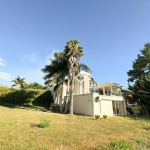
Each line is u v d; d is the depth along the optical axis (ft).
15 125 36.81
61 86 92.48
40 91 112.88
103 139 27.78
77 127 38.37
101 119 57.47
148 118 64.69
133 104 97.19
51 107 88.28
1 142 23.88
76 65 72.43
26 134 29.25
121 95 93.50
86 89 96.63
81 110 79.15
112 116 73.82
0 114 53.93
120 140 26.55
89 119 55.57
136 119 61.21
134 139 27.91
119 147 22.02
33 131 31.68
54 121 45.32
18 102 103.35
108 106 79.87
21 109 75.66
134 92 91.56
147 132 34.78
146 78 90.68
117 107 87.71
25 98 106.42
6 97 101.24
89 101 75.51
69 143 24.81
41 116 53.52
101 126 41.55
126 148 21.54
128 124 46.68
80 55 74.23
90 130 35.60
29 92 109.40
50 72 87.51
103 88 100.27
